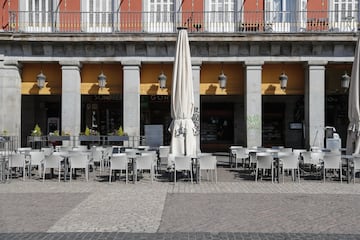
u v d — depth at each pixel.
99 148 18.20
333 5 23.53
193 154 15.23
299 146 28.08
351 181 14.50
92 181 14.52
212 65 23.84
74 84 23.08
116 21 23.53
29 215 9.34
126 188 12.99
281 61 22.92
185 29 15.62
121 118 27.28
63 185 13.58
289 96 28.17
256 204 10.52
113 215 9.34
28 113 27.56
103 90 23.83
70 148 18.38
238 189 12.82
